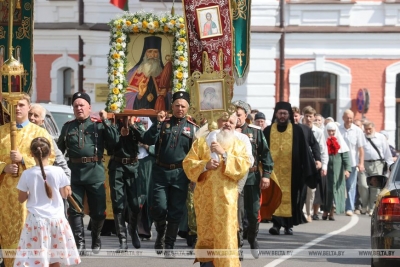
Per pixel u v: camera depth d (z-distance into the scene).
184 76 23.17
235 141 17.33
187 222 23.70
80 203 20.86
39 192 15.77
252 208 21.44
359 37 49.22
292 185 26.34
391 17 49.50
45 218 15.67
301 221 26.69
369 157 34.50
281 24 48.94
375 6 49.41
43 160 15.88
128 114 23.39
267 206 24.09
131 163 22.09
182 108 20.78
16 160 17.27
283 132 26.41
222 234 16.95
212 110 17.58
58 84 50.31
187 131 20.77
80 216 21.02
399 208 17.03
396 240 16.92
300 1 49.03
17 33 21.75
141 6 48.47
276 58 49.12
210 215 17.17
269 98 49.06
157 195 20.77
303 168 26.38
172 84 23.36
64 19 49.62
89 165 20.81
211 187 17.09
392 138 49.59
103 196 21.05
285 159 26.38
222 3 22.38
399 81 49.81
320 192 31.28
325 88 49.78
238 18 24.89
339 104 49.50
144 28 23.38
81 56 49.28
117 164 22.02
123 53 23.50
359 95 48.97
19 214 17.44
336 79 49.72
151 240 24.78
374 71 49.56
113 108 23.22
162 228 21.30
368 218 32.72
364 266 20.33
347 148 32.19
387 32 49.25
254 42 48.84
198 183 17.33
